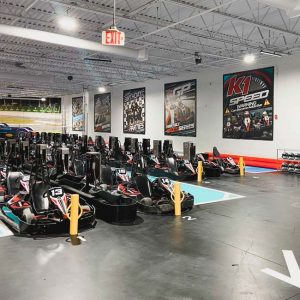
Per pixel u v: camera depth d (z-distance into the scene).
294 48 11.17
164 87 17.25
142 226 5.14
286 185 8.92
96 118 22.95
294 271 3.58
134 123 19.44
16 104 28.03
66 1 7.30
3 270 3.55
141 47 11.24
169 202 5.99
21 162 9.42
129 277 3.40
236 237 4.66
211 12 7.75
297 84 11.71
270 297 3.03
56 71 15.84
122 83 19.72
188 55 12.82
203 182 9.36
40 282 3.28
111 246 4.27
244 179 9.95
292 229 5.04
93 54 12.55
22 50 11.95
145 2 7.40
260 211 6.11
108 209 5.36
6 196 5.85
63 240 4.47
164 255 3.99
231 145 14.07
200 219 5.55
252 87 13.14
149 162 10.62
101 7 7.61
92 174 6.39
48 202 4.88
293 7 6.23
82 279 3.35
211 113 14.86
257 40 10.76
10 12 8.05
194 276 3.44
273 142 12.53
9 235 4.64
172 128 16.84
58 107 28.56
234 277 3.42
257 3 7.71
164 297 3.01
